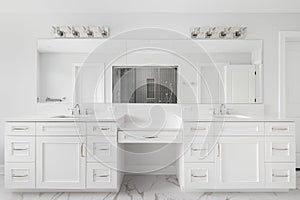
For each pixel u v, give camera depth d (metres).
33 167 2.94
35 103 3.63
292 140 2.97
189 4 3.54
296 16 3.64
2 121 3.64
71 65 3.62
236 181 2.97
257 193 3.01
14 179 2.94
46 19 3.62
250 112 3.63
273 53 3.65
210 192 3.04
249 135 2.97
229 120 2.98
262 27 3.64
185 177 2.98
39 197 2.88
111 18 3.63
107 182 2.95
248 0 3.48
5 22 3.61
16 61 3.62
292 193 3.01
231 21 3.64
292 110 4.05
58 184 2.94
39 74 3.63
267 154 2.97
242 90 3.62
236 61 3.62
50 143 2.95
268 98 3.64
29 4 3.52
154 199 2.83
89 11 3.61
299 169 3.96
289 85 4.04
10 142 2.94
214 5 3.54
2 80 3.62
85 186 2.94
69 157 2.95
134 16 3.64
